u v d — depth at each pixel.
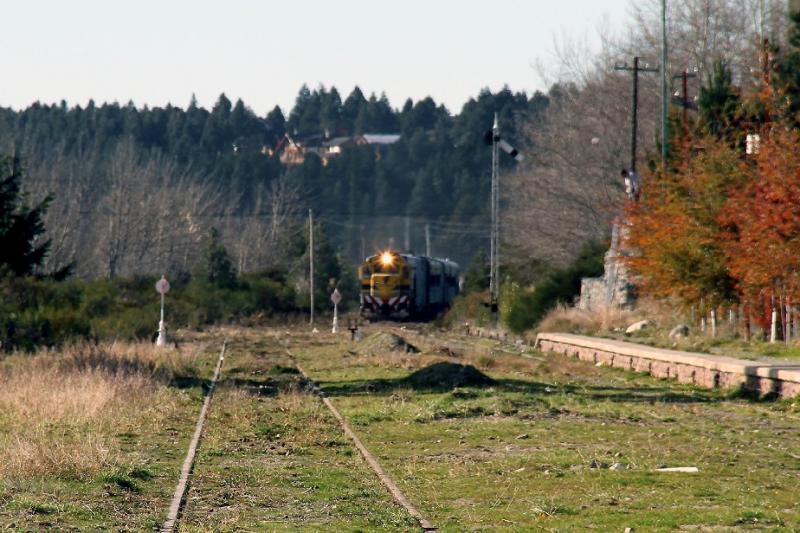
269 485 54.53
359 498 50.75
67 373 104.69
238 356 166.38
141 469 58.00
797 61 155.00
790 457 60.78
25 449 58.12
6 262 171.75
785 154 120.38
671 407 88.88
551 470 56.47
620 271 194.38
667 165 168.25
